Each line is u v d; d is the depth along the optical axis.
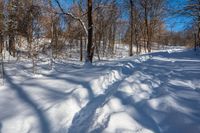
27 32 10.83
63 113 5.07
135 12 29.23
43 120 4.75
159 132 4.24
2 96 6.07
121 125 4.29
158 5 33.16
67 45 17.59
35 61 11.63
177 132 4.20
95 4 17.97
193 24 23.17
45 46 12.39
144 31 33.66
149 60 15.19
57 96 5.97
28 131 4.45
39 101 5.64
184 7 21.66
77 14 16.38
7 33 11.70
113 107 5.18
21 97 5.98
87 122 4.63
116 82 7.86
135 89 6.70
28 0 11.61
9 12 11.45
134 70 10.24
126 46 40.28
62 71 9.70
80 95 6.06
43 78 8.09
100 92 6.76
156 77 8.78
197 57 17.45
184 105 5.36
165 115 4.81
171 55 18.95
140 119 4.64
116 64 11.58
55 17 13.49
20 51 13.77
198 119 4.56
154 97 5.89
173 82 7.83
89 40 13.65
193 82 7.95
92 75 8.17
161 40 49.50
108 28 27.52
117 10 24.44
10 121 4.68
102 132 4.05
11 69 9.85
